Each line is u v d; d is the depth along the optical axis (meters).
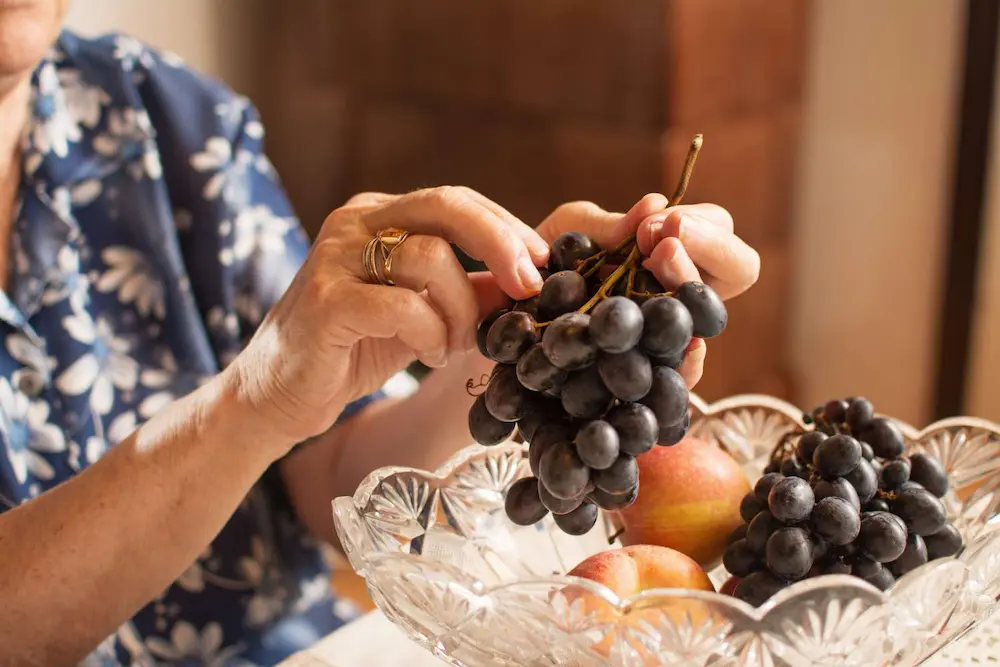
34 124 0.91
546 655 0.60
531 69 1.82
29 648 0.75
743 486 0.73
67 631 0.75
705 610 0.57
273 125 2.22
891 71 1.95
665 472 0.71
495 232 0.65
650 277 0.61
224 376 0.77
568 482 0.57
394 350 0.75
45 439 0.89
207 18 2.04
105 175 0.95
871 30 1.96
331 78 2.11
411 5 1.95
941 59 1.88
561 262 0.65
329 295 0.68
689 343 0.61
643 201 0.68
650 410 0.57
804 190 2.14
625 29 1.66
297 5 2.10
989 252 1.87
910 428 0.77
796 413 0.79
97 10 1.76
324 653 0.74
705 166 1.75
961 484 0.73
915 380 2.06
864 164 2.04
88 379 0.91
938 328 1.99
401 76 2.01
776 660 0.58
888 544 0.62
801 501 0.62
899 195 2.00
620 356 0.56
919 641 0.59
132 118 0.95
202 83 1.03
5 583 0.73
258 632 0.96
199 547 0.78
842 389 2.19
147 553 0.76
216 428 0.75
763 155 1.96
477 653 0.61
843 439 0.64
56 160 0.91
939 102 1.90
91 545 0.74
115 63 0.96
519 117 1.86
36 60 0.83
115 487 0.75
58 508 0.75
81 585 0.74
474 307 0.68
